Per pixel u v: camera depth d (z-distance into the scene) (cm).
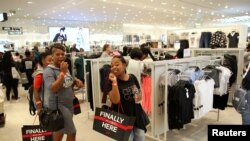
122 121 188
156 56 540
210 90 319
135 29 2264
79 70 556
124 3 1181
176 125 279
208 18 1978
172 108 279
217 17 1936
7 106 549
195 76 310
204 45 638
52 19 1758
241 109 244
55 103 213
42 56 245
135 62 310
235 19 2073
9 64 588
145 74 308
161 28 2480
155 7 1340
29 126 227
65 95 219
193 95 289
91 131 372
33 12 1371
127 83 198
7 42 1611
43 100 221
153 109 297
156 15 1677
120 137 188
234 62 457
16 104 567
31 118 451
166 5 1286
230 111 455
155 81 292
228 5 1337
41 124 215
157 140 308
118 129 190
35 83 226
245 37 607
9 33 1623
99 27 2081
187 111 280
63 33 1611
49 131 220
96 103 406
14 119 447
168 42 754
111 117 194
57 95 213
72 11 1388
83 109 496
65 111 217
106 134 197
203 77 319
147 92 304
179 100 271
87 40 1730
